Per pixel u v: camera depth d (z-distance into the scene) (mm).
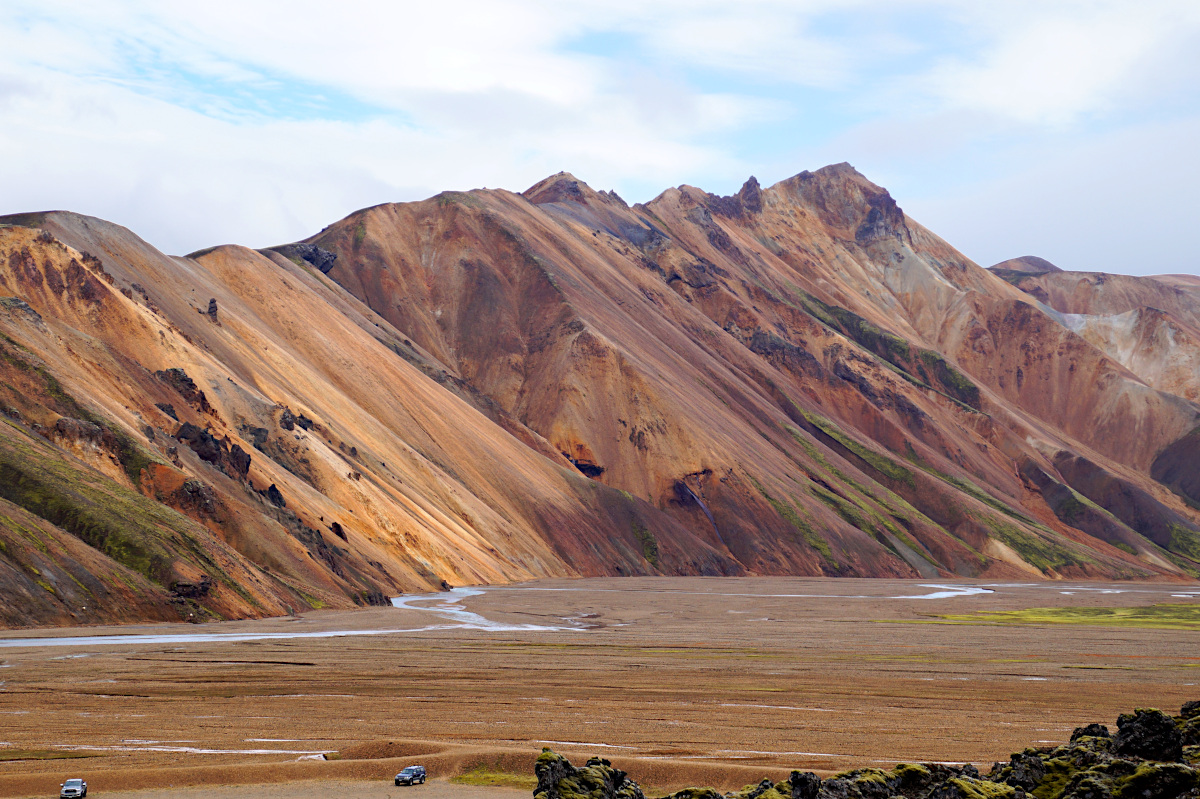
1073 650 91938
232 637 88000
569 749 43844
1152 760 33531
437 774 39938
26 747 43844
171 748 44031
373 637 92000
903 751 44656
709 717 53031
